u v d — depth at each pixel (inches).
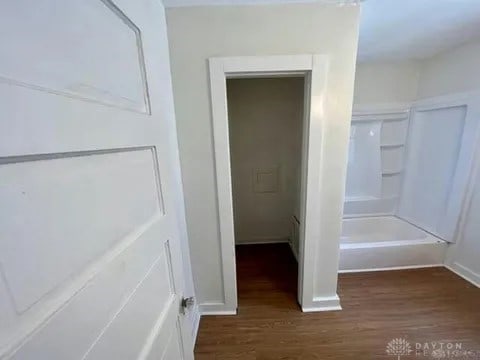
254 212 115.2
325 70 53.1
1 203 10.6
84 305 15.2
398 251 89.4
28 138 11.8
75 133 15.0
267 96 102.3
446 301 73.1
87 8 16.9
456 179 84.7
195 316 66.4
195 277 68.0
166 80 50.5
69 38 15.2
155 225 26.6
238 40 52.0
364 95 105.3
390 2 52.1
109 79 19.5
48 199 13.1
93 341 15.9
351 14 51.2
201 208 62.4
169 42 51.9
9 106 11.0
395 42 77.7
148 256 24.5
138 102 24.6
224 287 68.9
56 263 13.4
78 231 15.2
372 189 116.0
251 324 67.0
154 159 27.3
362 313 69.5
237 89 101.6
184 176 60.0
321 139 57.2
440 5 53.4
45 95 13.0
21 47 11.8
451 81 86.5
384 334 62.4
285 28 51.5
